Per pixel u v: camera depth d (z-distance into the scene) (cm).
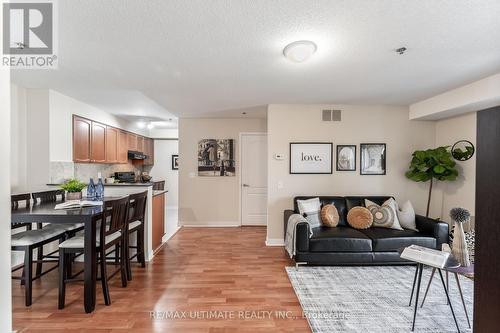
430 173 388
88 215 225
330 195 429
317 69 273
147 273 313
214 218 571
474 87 312
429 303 245
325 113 428
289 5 166
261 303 245
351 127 430
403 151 432
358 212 368
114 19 182
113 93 366
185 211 568
